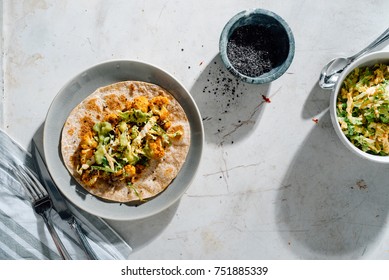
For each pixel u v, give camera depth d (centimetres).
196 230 73
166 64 73
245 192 74
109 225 72
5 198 70
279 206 74
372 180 74
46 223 69
